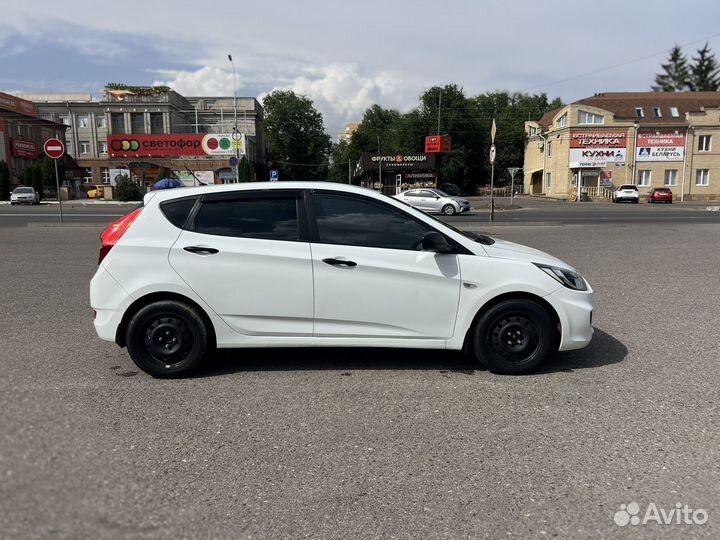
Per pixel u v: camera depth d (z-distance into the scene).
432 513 2.79
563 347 4.79
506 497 2.94
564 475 3.16
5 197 46.38
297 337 4.69
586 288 4.91
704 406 4.12
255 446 3.46
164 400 4.19
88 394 4.28
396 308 4.67
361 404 4.15
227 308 4.64
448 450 3.44
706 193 51.50
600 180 51.59
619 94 59.50
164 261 4.59
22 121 58.97
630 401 4.22
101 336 4.65
